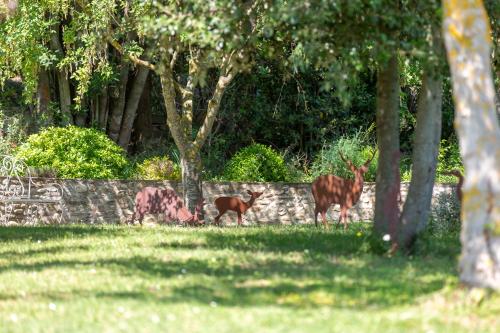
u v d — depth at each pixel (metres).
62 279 11.96
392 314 9.41
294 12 12.82
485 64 9.62
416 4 13.66
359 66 12.95
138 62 21.36
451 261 13.80
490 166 9.62
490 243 9.64
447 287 10.14
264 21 15.53
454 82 9.75
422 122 14.60
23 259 14.34
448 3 9.76
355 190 20.06
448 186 25.03
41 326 8.94
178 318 9.13
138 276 12.09
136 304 9.95
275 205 25.44
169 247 15.66
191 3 14.28
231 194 25.22
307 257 14.06
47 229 19.55
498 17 15.24
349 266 13.02
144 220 24.12
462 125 9.70
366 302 10.12
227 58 20.02
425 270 12.69
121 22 24.06
